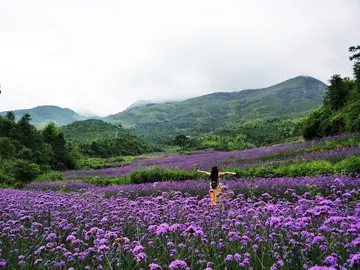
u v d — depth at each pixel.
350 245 4.54
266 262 4.89
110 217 8.43
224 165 28.36
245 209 8.25
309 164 19.59
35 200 11.07
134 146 92.69
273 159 27.41
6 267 5.25
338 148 25.28
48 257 5.48
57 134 53.50
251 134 115.50
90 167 53.88
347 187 12.14
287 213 7.44
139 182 23.52
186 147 103.69
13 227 7.46
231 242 5.89
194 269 4.94
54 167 45.91
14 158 35.81
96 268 5.02
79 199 11.48
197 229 5.79
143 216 8.16
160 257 5.32
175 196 10.38
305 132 42.91
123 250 5.28
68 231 7.49
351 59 45.00
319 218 6.33
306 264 4.46
